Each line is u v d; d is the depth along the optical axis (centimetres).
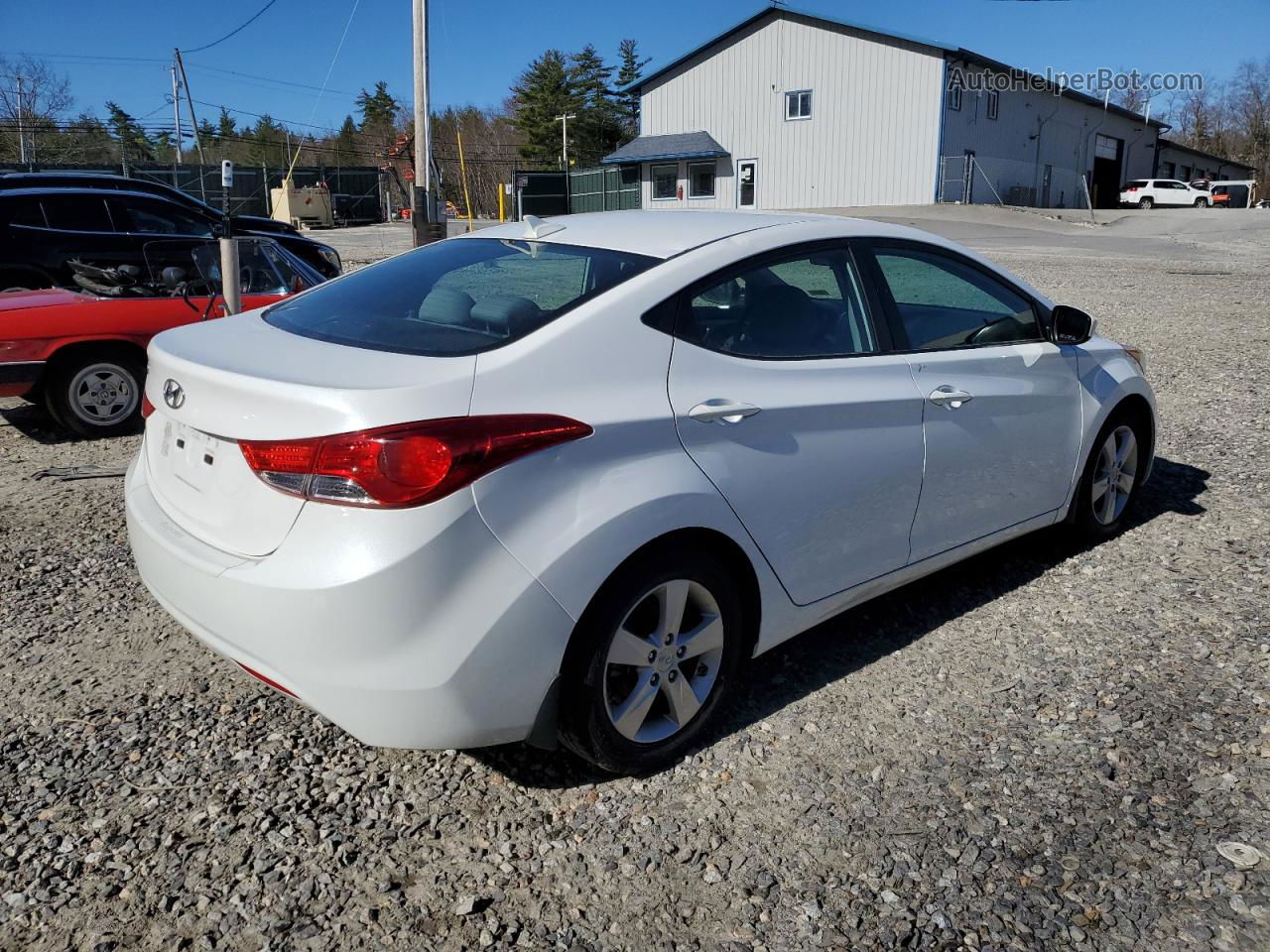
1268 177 7612
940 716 332
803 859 265
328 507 246
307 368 269
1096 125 5081
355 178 4988
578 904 251
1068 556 466
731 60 4225
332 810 286
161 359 305
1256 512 514
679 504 283
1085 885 254
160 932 240
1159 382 816
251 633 257
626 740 291
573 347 278
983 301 408
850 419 335
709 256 315
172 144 6794
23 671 360
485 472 251
